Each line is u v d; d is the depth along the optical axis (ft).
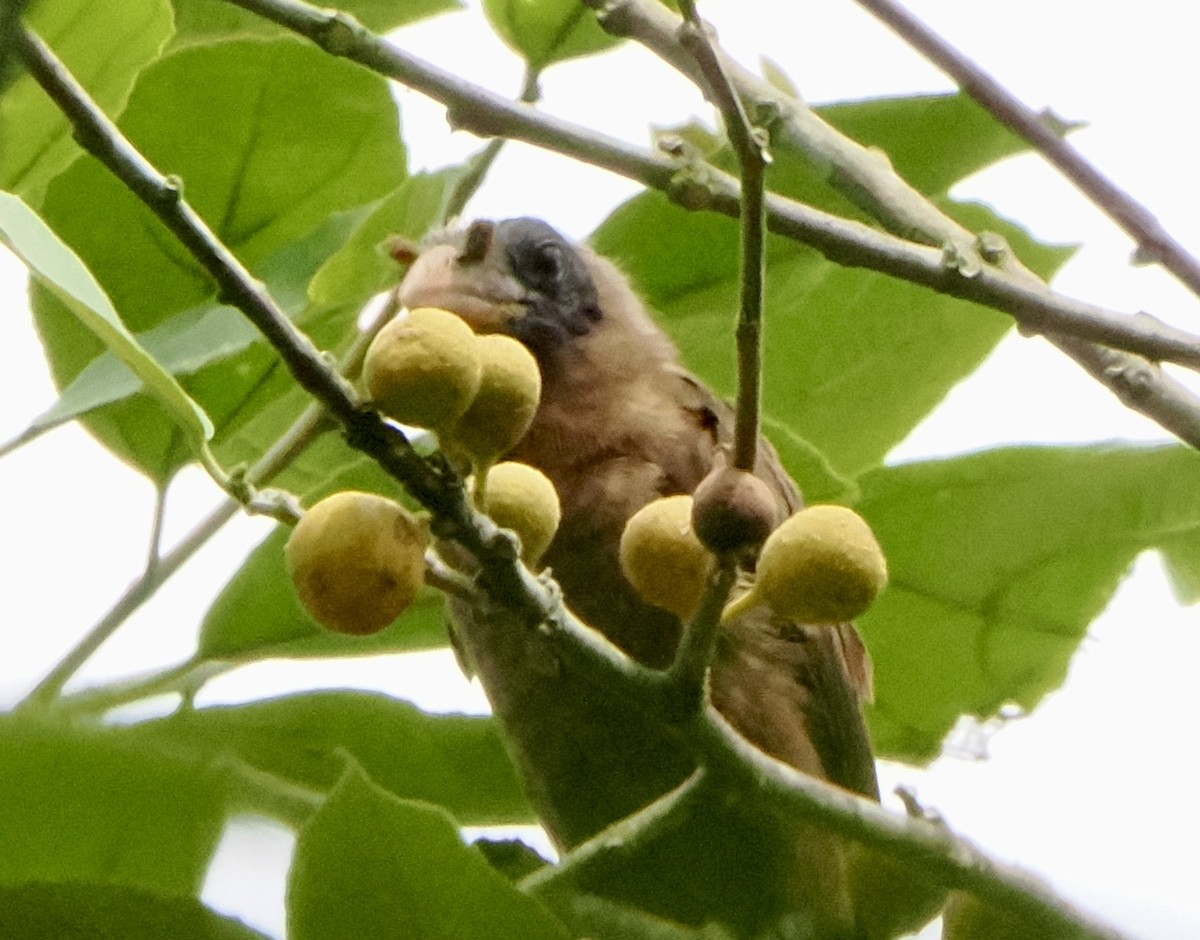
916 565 9.53
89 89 9.14
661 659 9.83
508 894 8.80
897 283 9.51
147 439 9.27
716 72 8.75
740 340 8.77
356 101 9.36
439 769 9.29
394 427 8.80
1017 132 9.41
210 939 8.79
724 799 9.04
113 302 9.33
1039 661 9.53
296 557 8.80
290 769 9.20
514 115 9.20
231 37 9.37
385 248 9.37
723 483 8.79
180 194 8.75
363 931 8.80
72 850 8.86
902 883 9.09
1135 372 9.42
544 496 8.90
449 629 9.80
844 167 9.43
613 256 9.59
